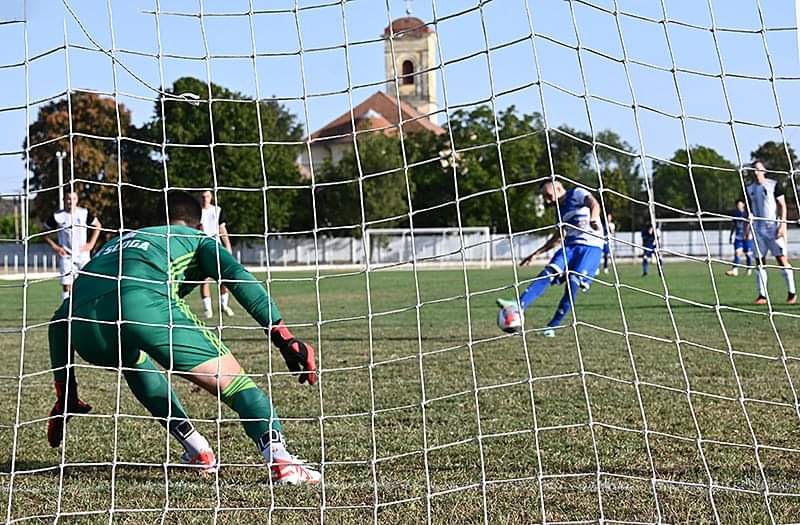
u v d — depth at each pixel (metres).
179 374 3.97
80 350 4.00
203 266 4.10
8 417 5.68
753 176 12.70
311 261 39.88
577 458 4.23
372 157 39.97
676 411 5.27
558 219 3.72
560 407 5.46
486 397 5.87
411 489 3.80
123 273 3.96
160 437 4.96
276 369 7.68
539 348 8.46
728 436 4.64
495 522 3.32
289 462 4.00
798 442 4.49
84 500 3.73
